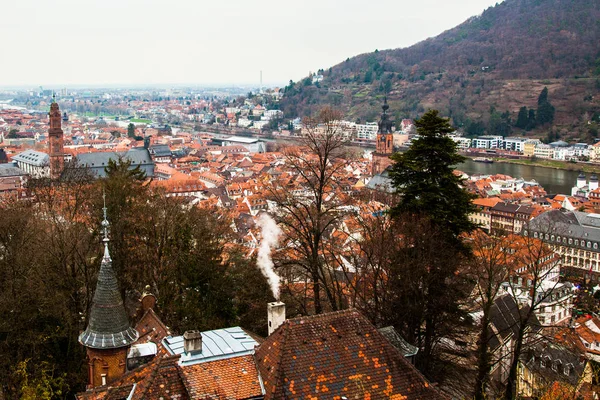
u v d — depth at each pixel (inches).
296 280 3644.2
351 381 1528.1
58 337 2573.8
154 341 2055.9
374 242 2743.6
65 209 3469.5
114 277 1985.7
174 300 2881.4
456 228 2615.7
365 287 2802.7
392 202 3024.1
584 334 4741.6
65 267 2733.8
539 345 3560.5
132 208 3169.3
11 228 2947.8
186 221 3307.1
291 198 3061.0
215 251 3120.1
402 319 2504.9
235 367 1546.5
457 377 2591.0
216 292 2989.7
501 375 3398.1
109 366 1935.3
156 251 3112.7
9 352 2453.2
